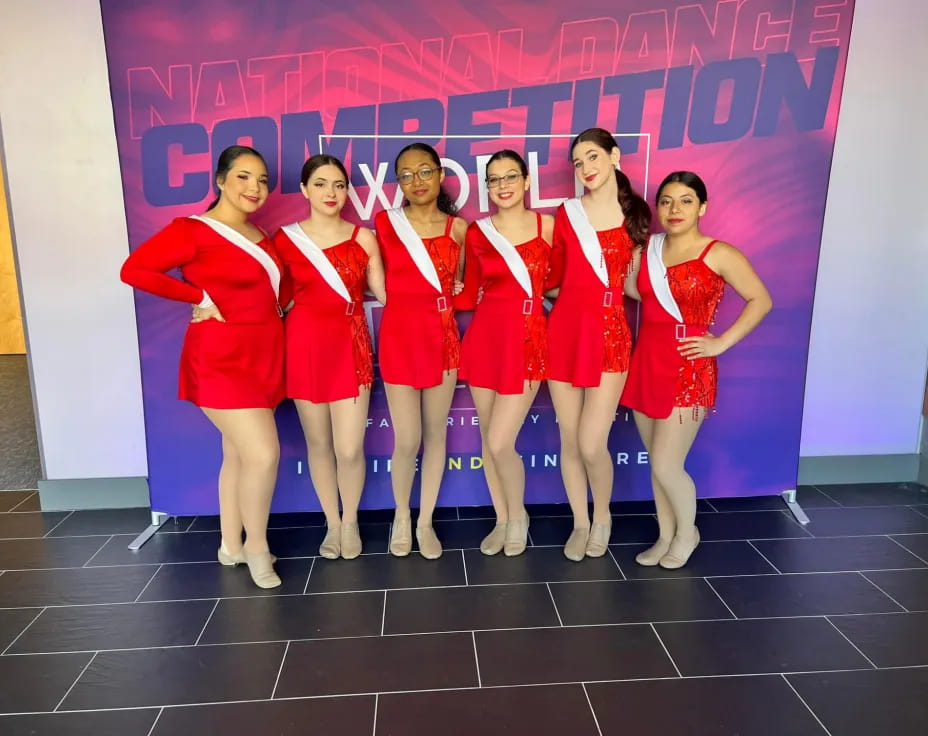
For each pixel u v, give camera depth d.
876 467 3.30
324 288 2.35
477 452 2.91
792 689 1.87
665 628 2.15
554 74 2.61
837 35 2.63
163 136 2.56
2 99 2.70
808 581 2.44
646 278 2.36
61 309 2.90
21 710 1.81
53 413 3.00
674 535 2.61
